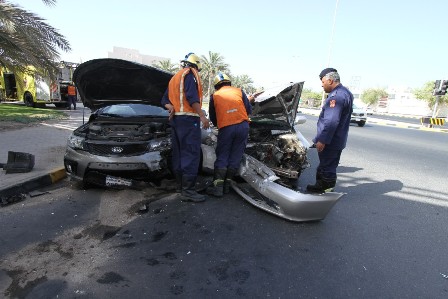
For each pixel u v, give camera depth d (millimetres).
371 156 8086
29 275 2451
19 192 4102
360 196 4738
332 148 4102
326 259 2873
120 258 2732
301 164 4750
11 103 18672
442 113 49719
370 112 39156
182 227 3330
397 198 4719
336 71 4020
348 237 3342
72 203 3855
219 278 2510
